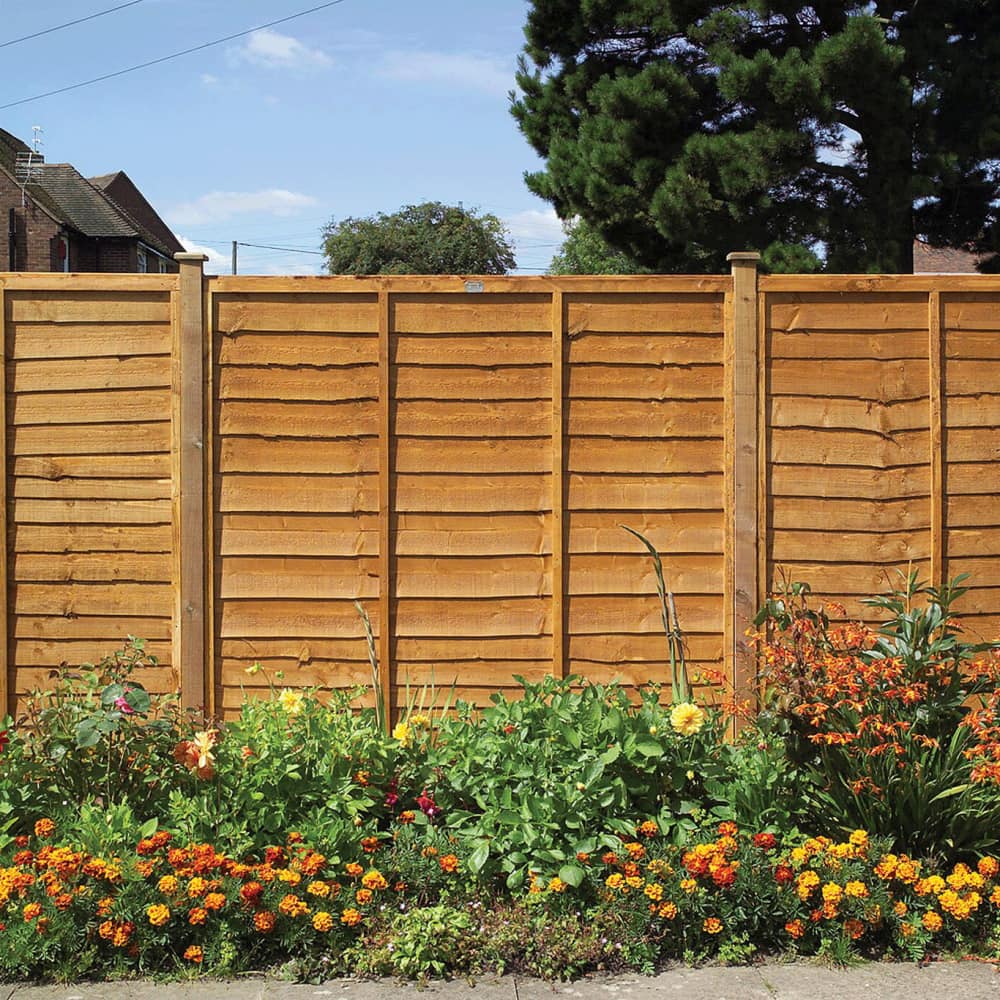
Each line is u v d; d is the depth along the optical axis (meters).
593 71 13.56
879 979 3.66
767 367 5.27
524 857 4.04
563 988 3.60
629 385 5.27
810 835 4.33
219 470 5.25
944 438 5.32
